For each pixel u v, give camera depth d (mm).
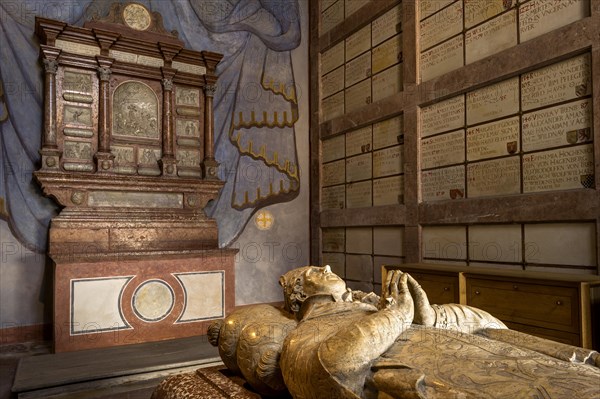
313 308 2074
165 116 6656
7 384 4523
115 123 6391
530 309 3508
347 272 7203
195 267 5902
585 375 1328
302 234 8031
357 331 1565
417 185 5801
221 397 2045
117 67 6355
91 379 4180
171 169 6566
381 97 6543
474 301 4008
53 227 5605
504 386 1302
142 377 4395
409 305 1798
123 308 5410
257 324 2121
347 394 1473
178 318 5734
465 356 1516
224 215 7340
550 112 4312
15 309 5711
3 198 5762
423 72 5820
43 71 6031
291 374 1726
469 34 5172
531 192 4461
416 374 1386
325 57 7863
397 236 6203
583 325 3104
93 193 6004
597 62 3854
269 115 7824
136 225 6102
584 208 3920
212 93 7074
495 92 4871
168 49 6652
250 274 7492
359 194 6984
